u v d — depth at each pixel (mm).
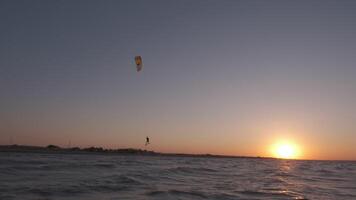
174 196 23844
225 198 24188
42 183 26750
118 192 24453
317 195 27797
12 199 20156
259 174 50000
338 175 56031
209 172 50125
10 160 52625
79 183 27562
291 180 40938
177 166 62219
